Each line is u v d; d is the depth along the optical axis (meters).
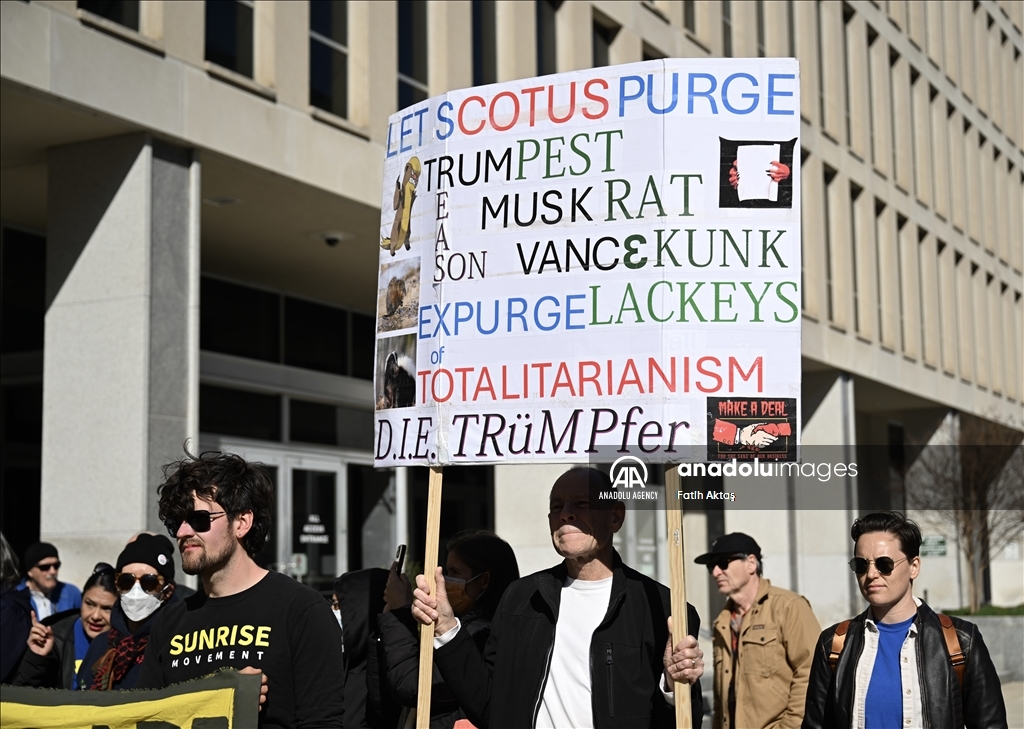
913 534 4.23
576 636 4.29
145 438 10.89
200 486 3.96
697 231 4.16
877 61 29.41
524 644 4.36
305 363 17.25
